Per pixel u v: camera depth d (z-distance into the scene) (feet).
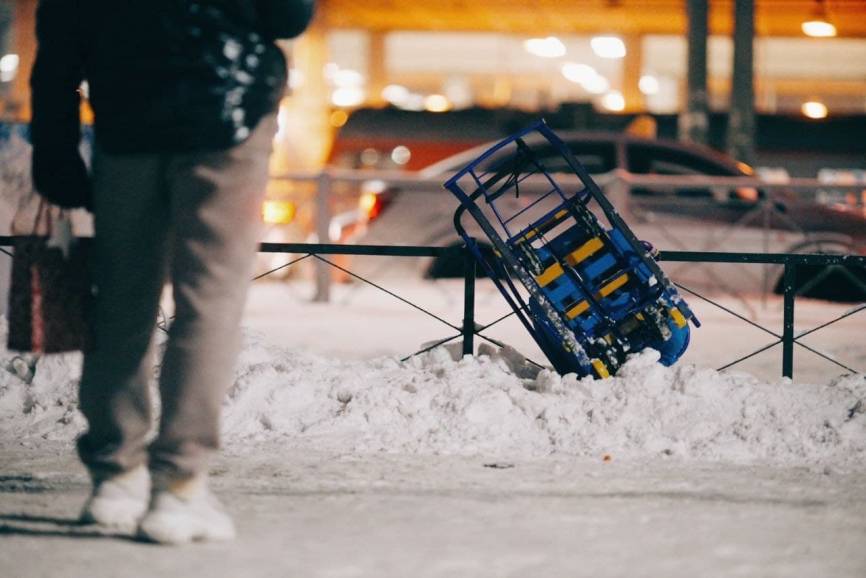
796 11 171.83
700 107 104.17
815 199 59.26
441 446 22.76
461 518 17.31
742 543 16.20
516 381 25.17
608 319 25.34
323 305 57.26
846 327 49.49
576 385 24.17
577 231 25.88
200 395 15.29
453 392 23.98
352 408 23.85
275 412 23.91
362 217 61.00
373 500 18.40
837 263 27.94
